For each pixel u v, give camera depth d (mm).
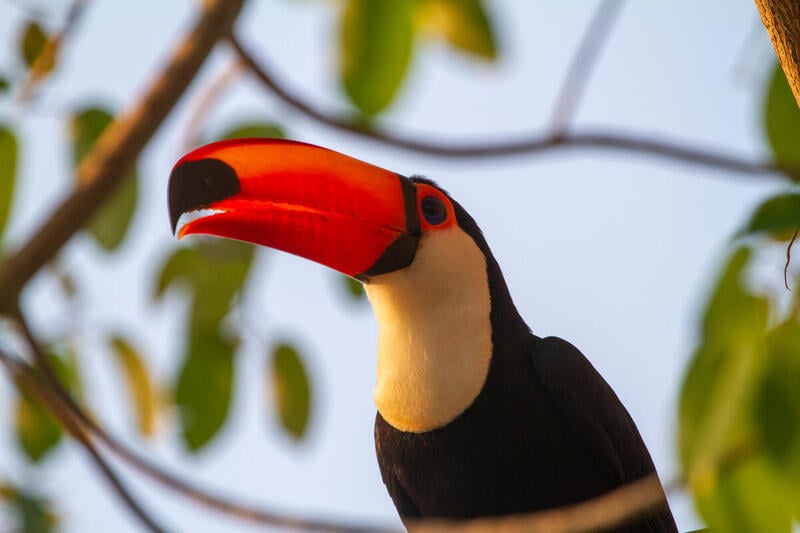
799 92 7301
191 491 9859
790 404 7898
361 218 10148
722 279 8195
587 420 10219
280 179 10102
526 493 10211
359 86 11328
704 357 8102
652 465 10977
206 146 10234
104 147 11539
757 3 7461
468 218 10719
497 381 10094
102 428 10242
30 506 11664
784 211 7320
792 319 8094
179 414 12250
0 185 11344
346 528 9125
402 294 10188
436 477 10305
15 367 10680
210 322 12297
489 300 10344
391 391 10266
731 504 8070
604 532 10312
